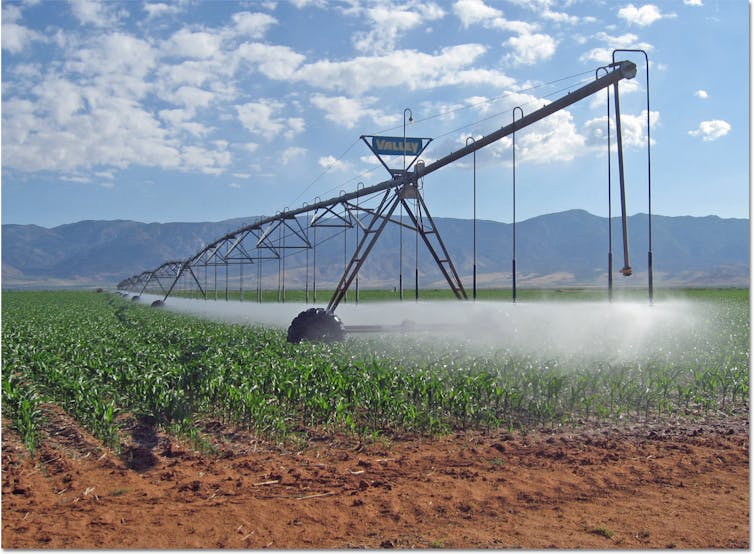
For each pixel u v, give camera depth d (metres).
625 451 10.51
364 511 7.85
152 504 8.06
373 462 9.90
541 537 7.04
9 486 8.73
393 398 12.09
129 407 13.43
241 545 6.82
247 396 11.95
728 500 8.23
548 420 12.58
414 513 7.79
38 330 29.61
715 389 15.03
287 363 15.32
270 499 8.27
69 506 7.99
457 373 14.93
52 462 9.90
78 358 17.61
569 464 9.81
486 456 10.23
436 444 11.01
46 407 13.96
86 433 11.70
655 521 7.51
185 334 26.95
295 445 10.92
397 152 25.16
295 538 7.02
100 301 84.44
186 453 10.41
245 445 10.97
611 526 7.36
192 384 14.05
